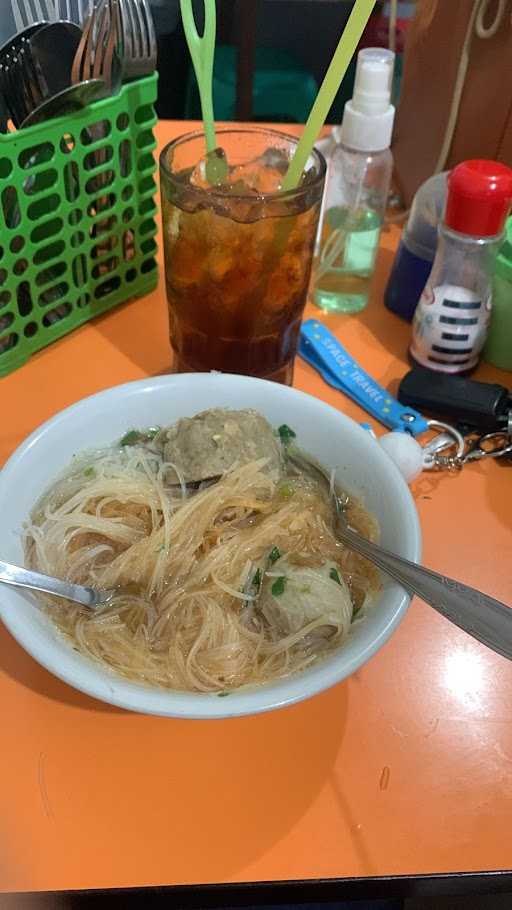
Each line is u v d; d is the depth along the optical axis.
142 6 0.61
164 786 0.42
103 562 0.49
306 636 0.44
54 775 0.42
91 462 0.53
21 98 0.59
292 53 1.73
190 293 0.59
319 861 0.40
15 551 0.46
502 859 0.40
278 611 0.45
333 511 0.52
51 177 0.61
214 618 0.46
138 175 0.69
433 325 0.66
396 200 0.90
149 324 0.74
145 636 0.46
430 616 0.51
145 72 0.65
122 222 0.70
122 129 0.65
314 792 0.42
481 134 0.72
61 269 0.67
